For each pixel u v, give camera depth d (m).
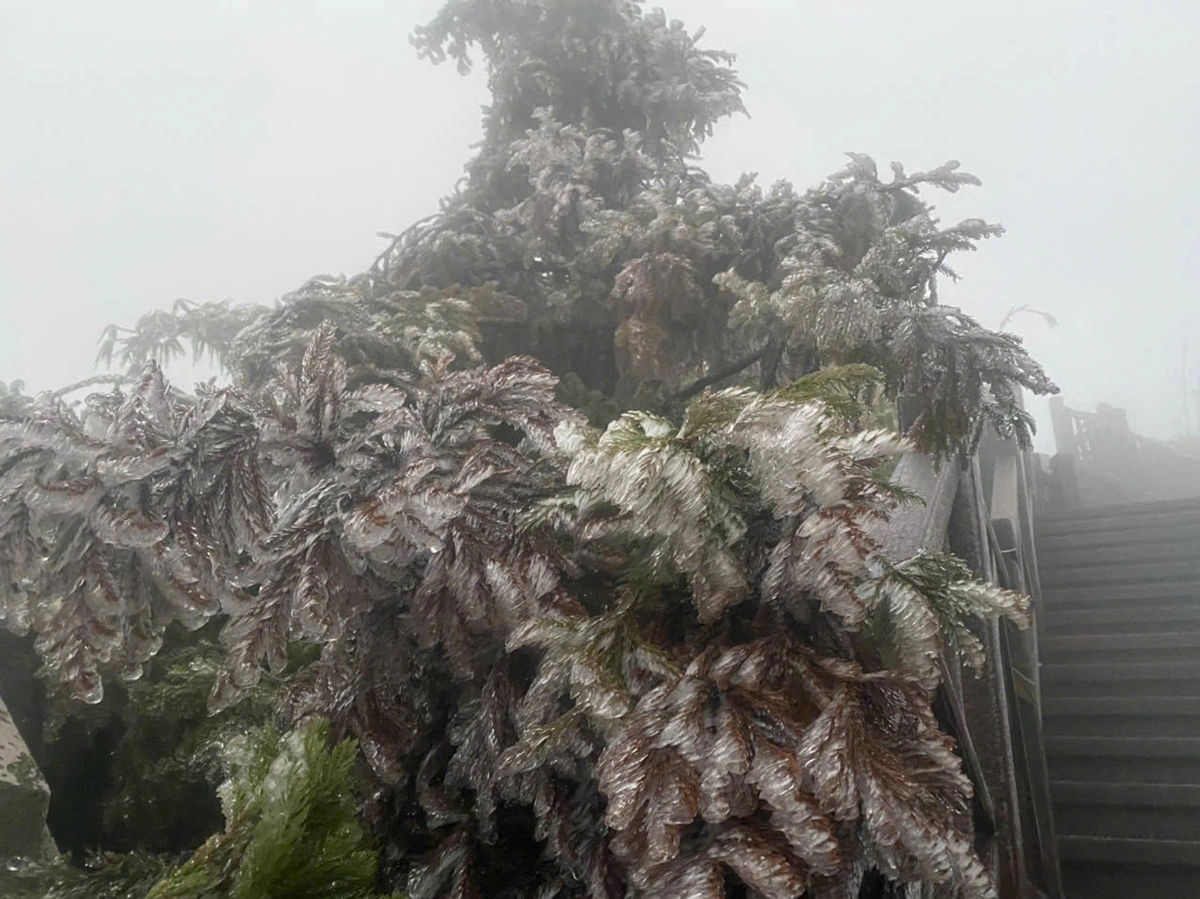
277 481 1.56
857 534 1.14
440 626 1.41
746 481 1.33
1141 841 3.34
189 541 1.27
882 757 1.10
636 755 1.09
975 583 1.26
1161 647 4.84
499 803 1.54
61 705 2.55
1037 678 3.38
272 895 0.97
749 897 1.14
